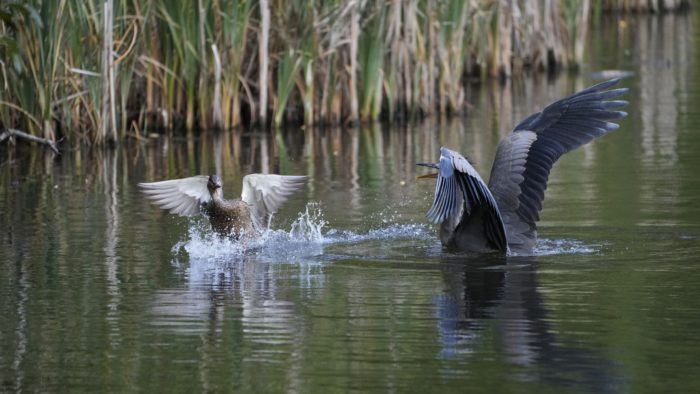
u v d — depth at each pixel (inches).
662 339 360.8
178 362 349.4
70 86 839.7
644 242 500.4
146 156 805.2
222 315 398.6
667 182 652.1
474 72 1200.2
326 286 436.5
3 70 792.9
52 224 570.3
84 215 594.2
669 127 867.4
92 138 850.1
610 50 1362.0
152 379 335.0
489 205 475.8
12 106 805.9
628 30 1530.5
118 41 831.7
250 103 908.6
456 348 355.9
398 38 925.8
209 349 361.1
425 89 958.4
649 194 617.0
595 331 370.3
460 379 329.1
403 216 581.3
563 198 613.6
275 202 534.6
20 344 369.7
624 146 793.6
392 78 932.6
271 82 919.7
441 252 492.7
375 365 342.6
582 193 626.8
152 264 481.4
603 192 628.1
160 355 356.5
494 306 401.7
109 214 597.0
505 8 1150.3
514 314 391.9
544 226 541.0
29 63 808.9
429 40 957.8
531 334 369.7
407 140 855.1
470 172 449.1
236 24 878.4
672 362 339.3
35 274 463.8
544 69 1202.6
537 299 410.0
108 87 833.5
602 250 487.5
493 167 505.7
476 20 1099.3
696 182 648.4
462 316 389.7
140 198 645.3
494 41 1153.4
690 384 321.1
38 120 828.6
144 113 914.1
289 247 511.8
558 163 736.3
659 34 1483.8
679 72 1171.3
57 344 369.1
